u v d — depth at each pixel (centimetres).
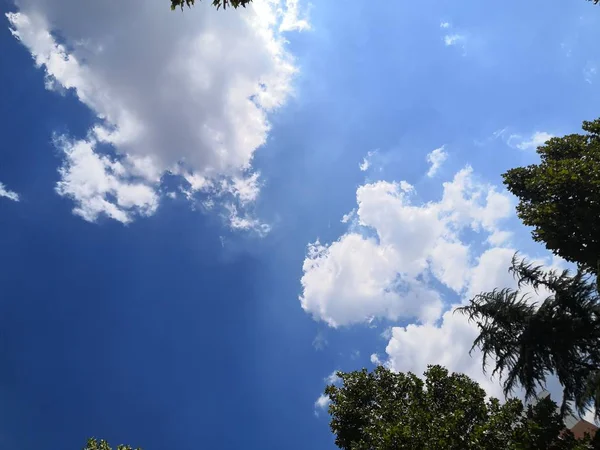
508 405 1711
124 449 2095
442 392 2022
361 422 2169
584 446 1169
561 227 1620
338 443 2220
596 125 1997
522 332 1318
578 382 1212
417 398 2031
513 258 1400
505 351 1353
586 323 1209
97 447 2036
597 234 1559
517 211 1989
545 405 1299
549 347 1266
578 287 1246
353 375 2345
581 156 1877
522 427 1346
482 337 1403
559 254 1695
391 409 2025
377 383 2288
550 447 1236
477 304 1416
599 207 1544
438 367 2119
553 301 1274
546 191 1744
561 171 1608
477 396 1884
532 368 1284
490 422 1634
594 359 1209
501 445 1563
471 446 1590
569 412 1253
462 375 2081
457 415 1714
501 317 1345
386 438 1691
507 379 1359
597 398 1091
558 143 2084
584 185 1573
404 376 2262
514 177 2098
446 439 1636
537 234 1739
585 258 1588
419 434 1678
